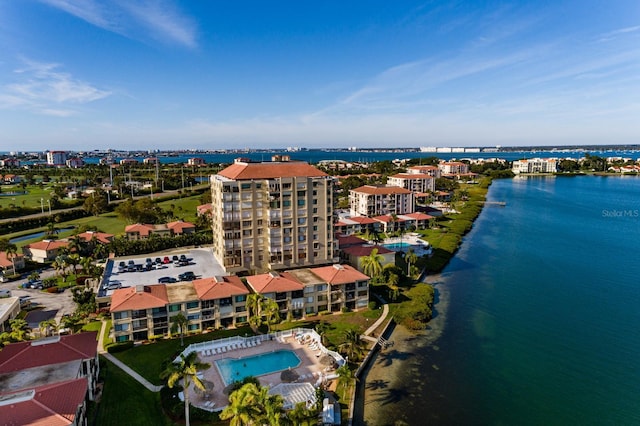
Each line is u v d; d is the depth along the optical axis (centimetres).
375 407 6538
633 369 7681
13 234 17800
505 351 8312
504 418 6338
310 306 9669
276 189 11231
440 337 8906
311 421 4981
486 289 11750
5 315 8575
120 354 7688
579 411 6525
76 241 12925
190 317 8656
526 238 17725
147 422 5825
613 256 14888
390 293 10562
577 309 10350
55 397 4994
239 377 7031
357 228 18238
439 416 6356
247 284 9962
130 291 8700
